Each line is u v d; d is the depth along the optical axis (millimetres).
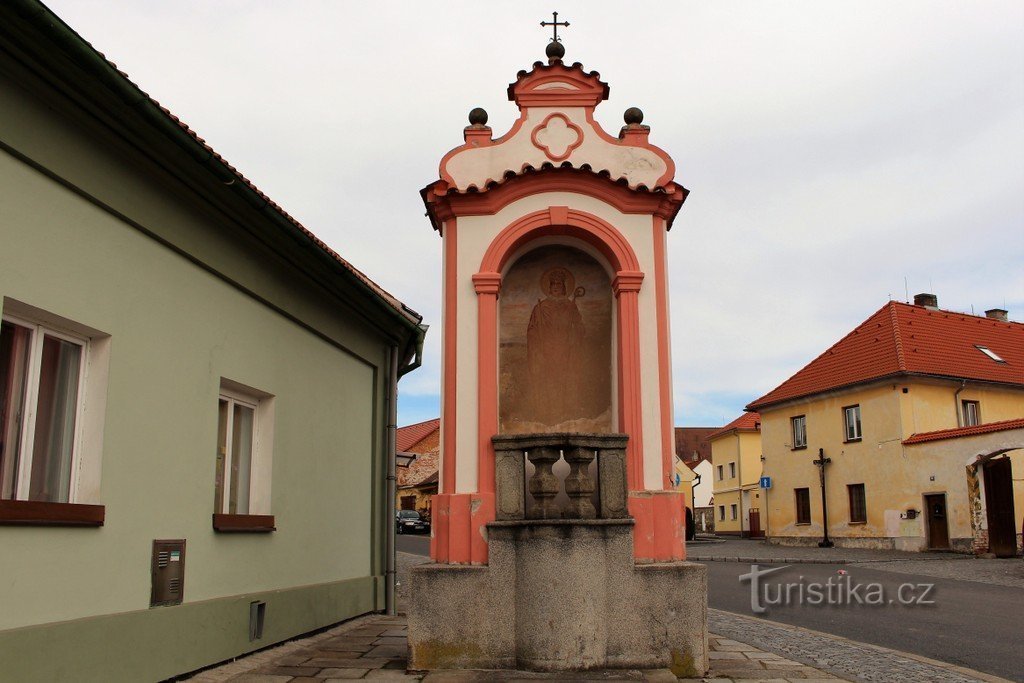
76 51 5574
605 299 9570
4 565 5293
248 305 8789
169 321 7320
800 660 8117
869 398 29625
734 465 47812
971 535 24359
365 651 8625
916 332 31016
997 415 30062
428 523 46156
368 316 11820
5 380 5684
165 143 6797
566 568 7426
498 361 9234
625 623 7465
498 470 8047
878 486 28766
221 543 8047
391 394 13125
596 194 8922
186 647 7199
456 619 7574
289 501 9656
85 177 6195
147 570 6820
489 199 8891
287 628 9227
